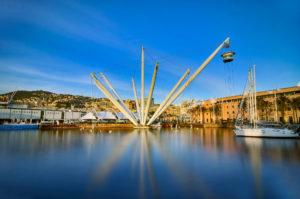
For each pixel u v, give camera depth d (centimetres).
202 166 1082
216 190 738
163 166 1080
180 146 1856
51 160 1229
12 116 7581
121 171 980
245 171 986
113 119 8062
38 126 5559
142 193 707
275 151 1559
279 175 919
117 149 1670
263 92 6644
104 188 754
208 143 2091
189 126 6475
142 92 5725
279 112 5956
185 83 4962
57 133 3684
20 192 716
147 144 2009
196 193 708
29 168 1038
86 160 1230
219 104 8325
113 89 5938
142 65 5669
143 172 968
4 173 948
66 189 745
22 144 2014
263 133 2706
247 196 684
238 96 7362
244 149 1664
